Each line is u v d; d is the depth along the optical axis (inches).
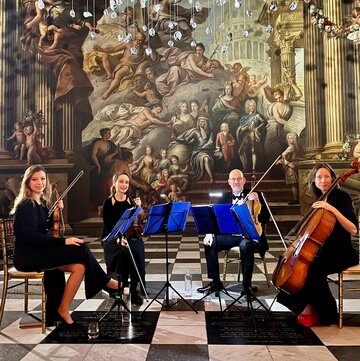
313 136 430.0
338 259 124.6
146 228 139.3
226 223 142.0
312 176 137.7
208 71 451.5
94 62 454.0
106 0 456.1
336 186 133.5
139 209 134.3
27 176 131.0
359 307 145.1
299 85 439.2
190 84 452.1
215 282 154.2
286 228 424.8
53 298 126.3
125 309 140.6
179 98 451.8
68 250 124.1
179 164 446.3
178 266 239.6
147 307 142.6
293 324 124.8
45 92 441.1
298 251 121.1
